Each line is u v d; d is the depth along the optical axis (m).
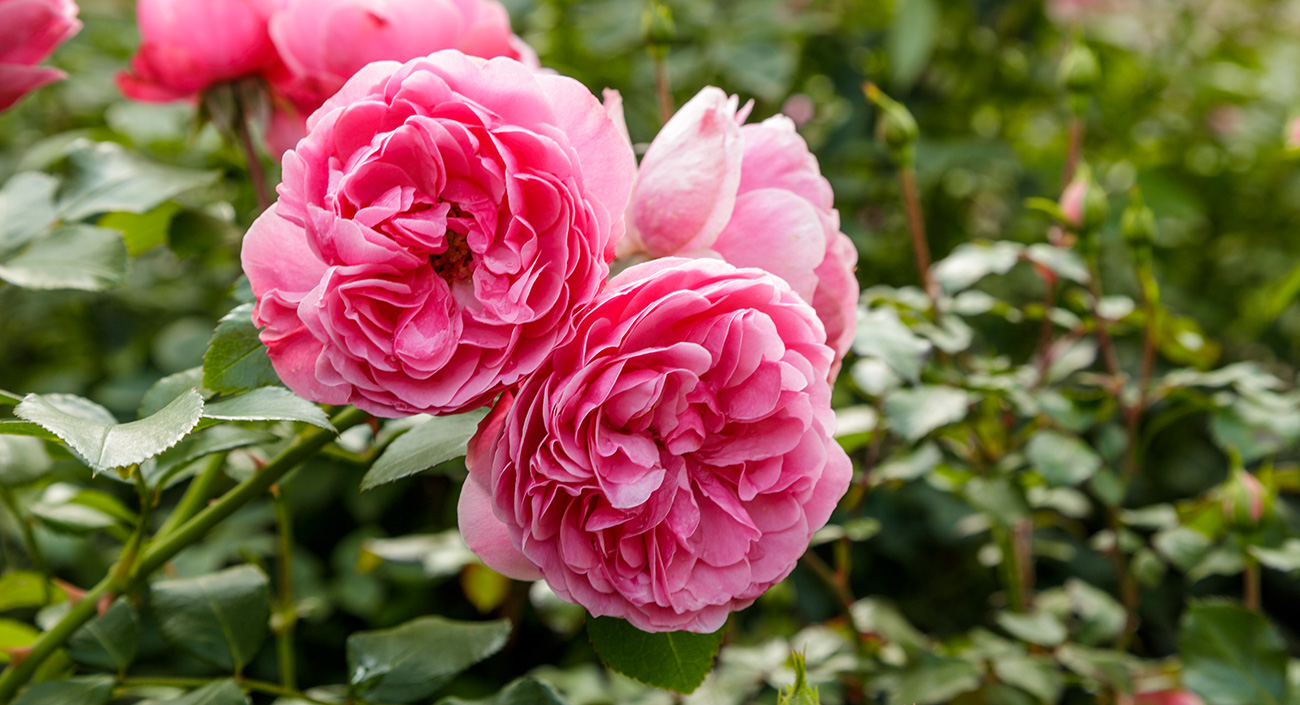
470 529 0.54
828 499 0.55
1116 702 0.74
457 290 0.53
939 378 0.71
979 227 1.38
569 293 0.52
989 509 0.72
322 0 0.61
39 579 0.66
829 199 0.57
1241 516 0.69
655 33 0.68
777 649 0.76
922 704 0.70
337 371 0.52
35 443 0.64
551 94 0.53
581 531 0.53
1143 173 1.28
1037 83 1.31
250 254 0.53
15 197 0.66
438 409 0.52
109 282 0.63
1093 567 1.12
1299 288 0.96
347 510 1.19
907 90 1.27
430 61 0.52
